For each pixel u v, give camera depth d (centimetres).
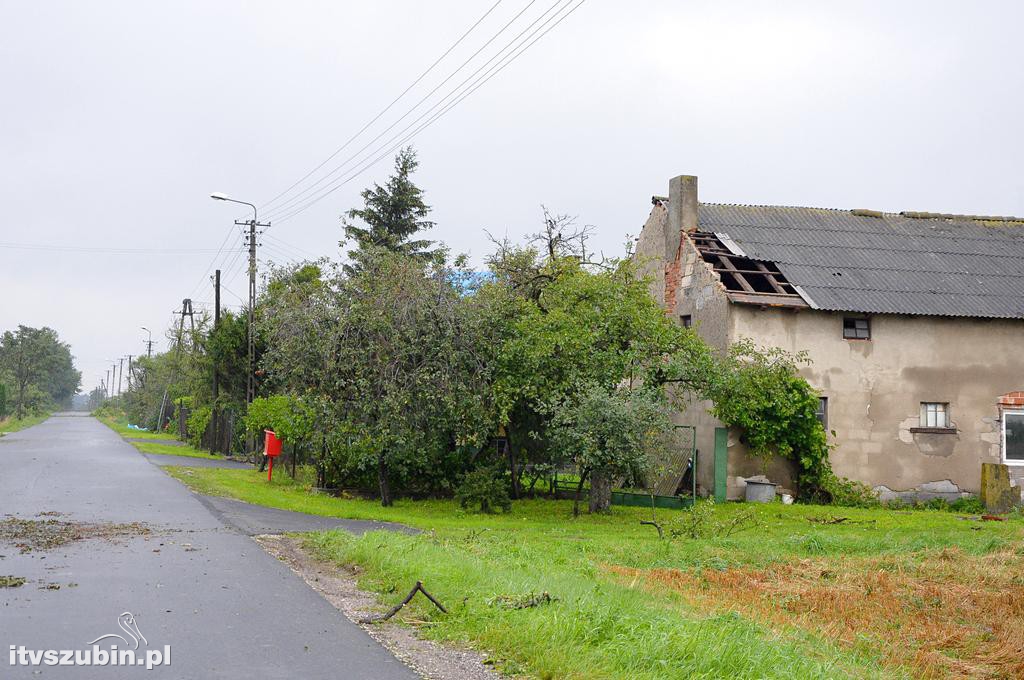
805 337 2484
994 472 2358
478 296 2208
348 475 2302
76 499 1753
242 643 736
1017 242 3069
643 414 1873
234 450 3788
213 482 2273
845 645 899
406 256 2311
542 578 987
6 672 639
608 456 1850
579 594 881
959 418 2564
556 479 2439
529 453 2336
